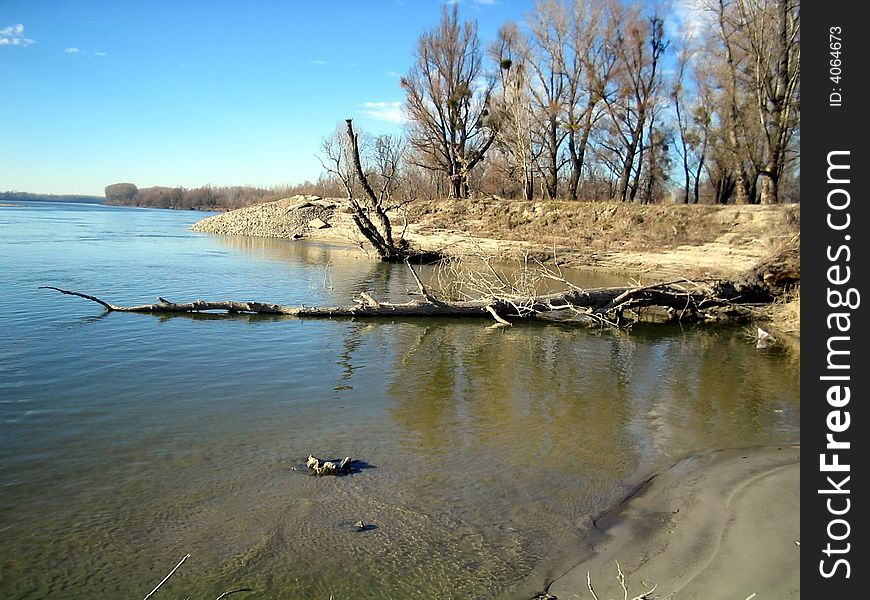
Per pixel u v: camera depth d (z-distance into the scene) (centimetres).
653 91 3866
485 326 1652
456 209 4066
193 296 1953
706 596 498
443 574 534
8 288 1911
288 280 2403
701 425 919
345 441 819
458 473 734
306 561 546
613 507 665
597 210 3425
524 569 545
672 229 2980
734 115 3184
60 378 1051
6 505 630
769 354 1391
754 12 2809
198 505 639
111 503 639
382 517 625
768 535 585
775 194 2975
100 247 3412
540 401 1014
